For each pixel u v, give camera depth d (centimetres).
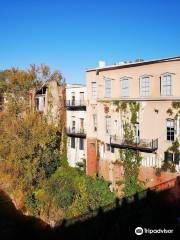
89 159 4194
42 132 4466
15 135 4531
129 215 2014
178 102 3106
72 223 1989
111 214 1991
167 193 2277
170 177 3197
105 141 3912
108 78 3841
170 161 3206
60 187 4019
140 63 3425
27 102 5169
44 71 5238
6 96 5128
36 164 4297
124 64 3600
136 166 3519
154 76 3316
